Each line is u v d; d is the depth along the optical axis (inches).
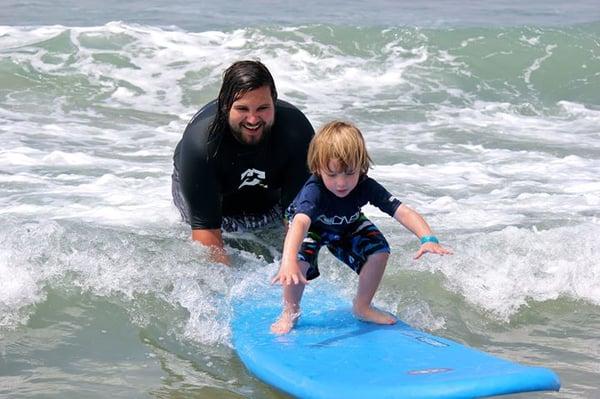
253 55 1063.0
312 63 1059.9
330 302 441.4
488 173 719.7
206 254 493.7
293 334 399.2
